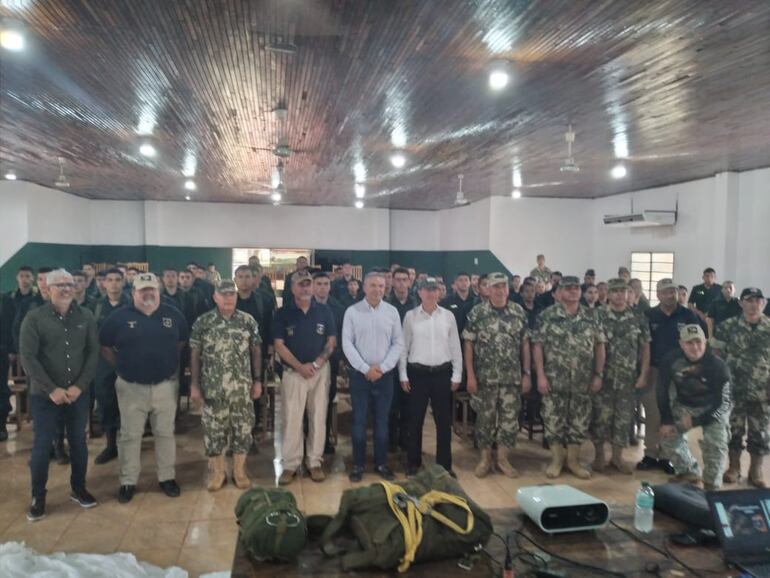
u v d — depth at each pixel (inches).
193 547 130.4
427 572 74.0
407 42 143.5
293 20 130.9
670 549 80.7
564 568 75.4
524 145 271.6
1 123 234.7
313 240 574.6
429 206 577.9
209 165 337.1
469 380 175.3
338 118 221.1
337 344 195.8
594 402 178.7
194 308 237.3
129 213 544.4
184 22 132.3
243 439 163.0
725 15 126.4
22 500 154.6
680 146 271.9
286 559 76.6
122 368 153.4
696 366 152.6
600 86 178.5
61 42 145.3
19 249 411.2
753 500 81.4
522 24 132.0
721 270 347.3
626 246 450.0
